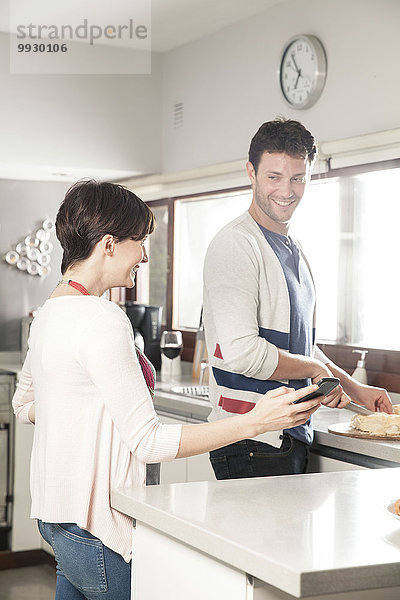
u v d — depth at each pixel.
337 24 3.41
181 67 4.51
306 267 2.49
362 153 3.28
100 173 4.69
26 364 1.92
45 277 5.04
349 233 3.38
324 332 3.50
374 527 1.36
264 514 1.43
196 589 1.41
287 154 2.32
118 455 1.68
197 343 4.23
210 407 3.11
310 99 3.53
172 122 4.59
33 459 1.78
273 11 3.80
